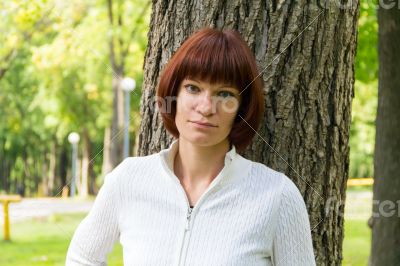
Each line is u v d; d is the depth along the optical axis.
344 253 6.43
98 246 2.08
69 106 21.80
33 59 17.30
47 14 12.82
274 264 1.95
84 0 16.77
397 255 4.89
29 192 31.94
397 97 4.69
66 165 29.56
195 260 1.88
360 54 7.30
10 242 9.77
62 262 8.23
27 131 27.42
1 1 11.88
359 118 19.59
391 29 4.45
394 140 4.80
